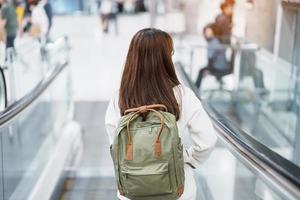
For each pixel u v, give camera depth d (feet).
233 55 20.75
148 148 5.34
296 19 16.94
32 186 11.13
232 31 21.94
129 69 5.73
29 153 12.55
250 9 21.29
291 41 17.19
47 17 28.99
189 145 6.65
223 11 22.03
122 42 43.60
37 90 11.64
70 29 51.80
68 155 14.80
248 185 8.34
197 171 10.17
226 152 9.81
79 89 25.63
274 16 17.94
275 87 16.84
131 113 5.54
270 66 17.43
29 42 18.99
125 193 5.65
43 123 14.58
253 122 18.42
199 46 21.34
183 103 5.74
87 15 61.98
